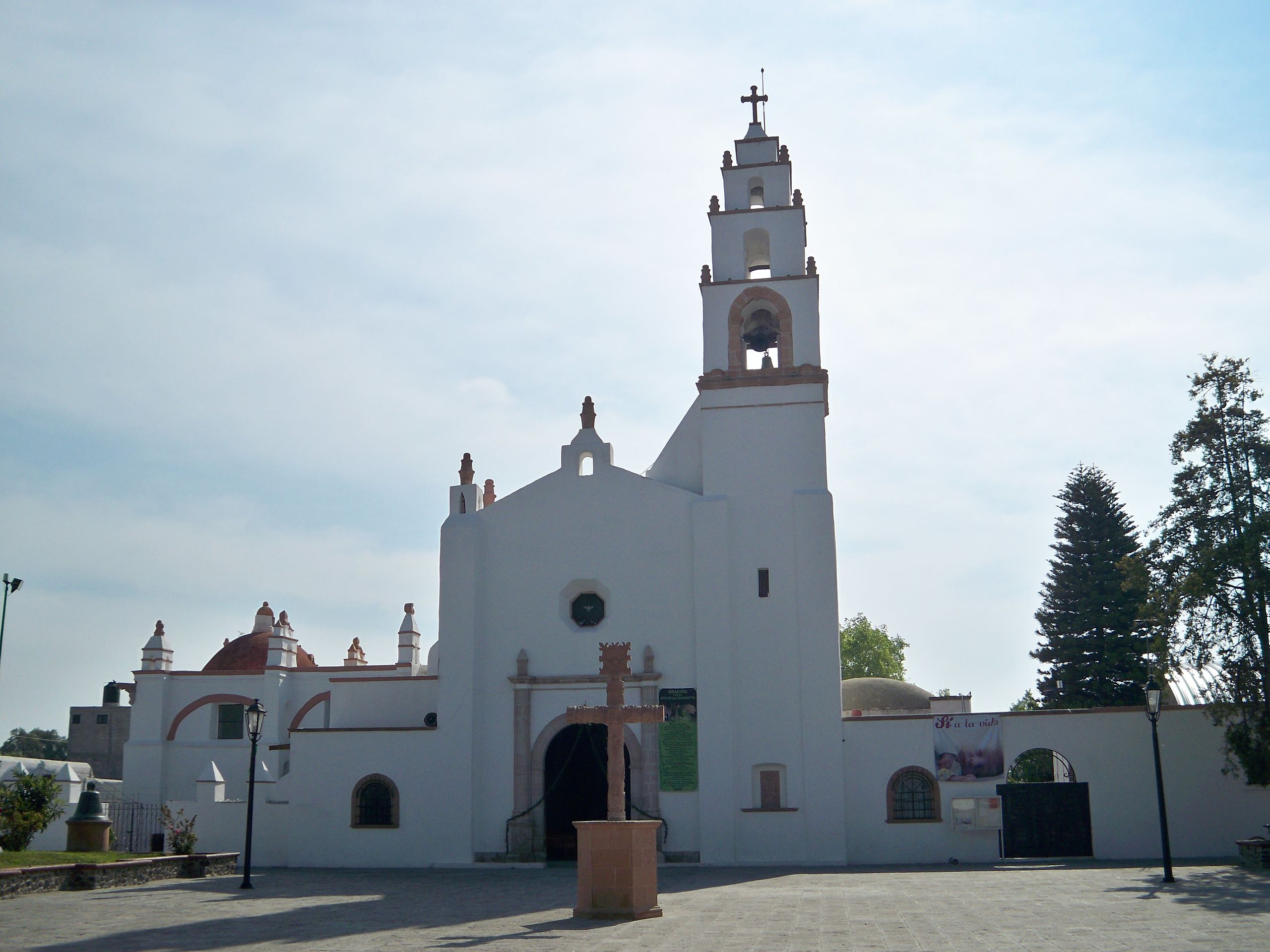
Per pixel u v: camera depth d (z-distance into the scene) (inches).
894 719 1323.8
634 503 1409.9
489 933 674.2
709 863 1284.4
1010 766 1298.0
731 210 1547.7
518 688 1369.3
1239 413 1198.3
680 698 1338.6
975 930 650.8
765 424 1418.6
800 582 1355.8
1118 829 1268.5
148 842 1455.5
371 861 1352.1
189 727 1875.0
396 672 1915.6
